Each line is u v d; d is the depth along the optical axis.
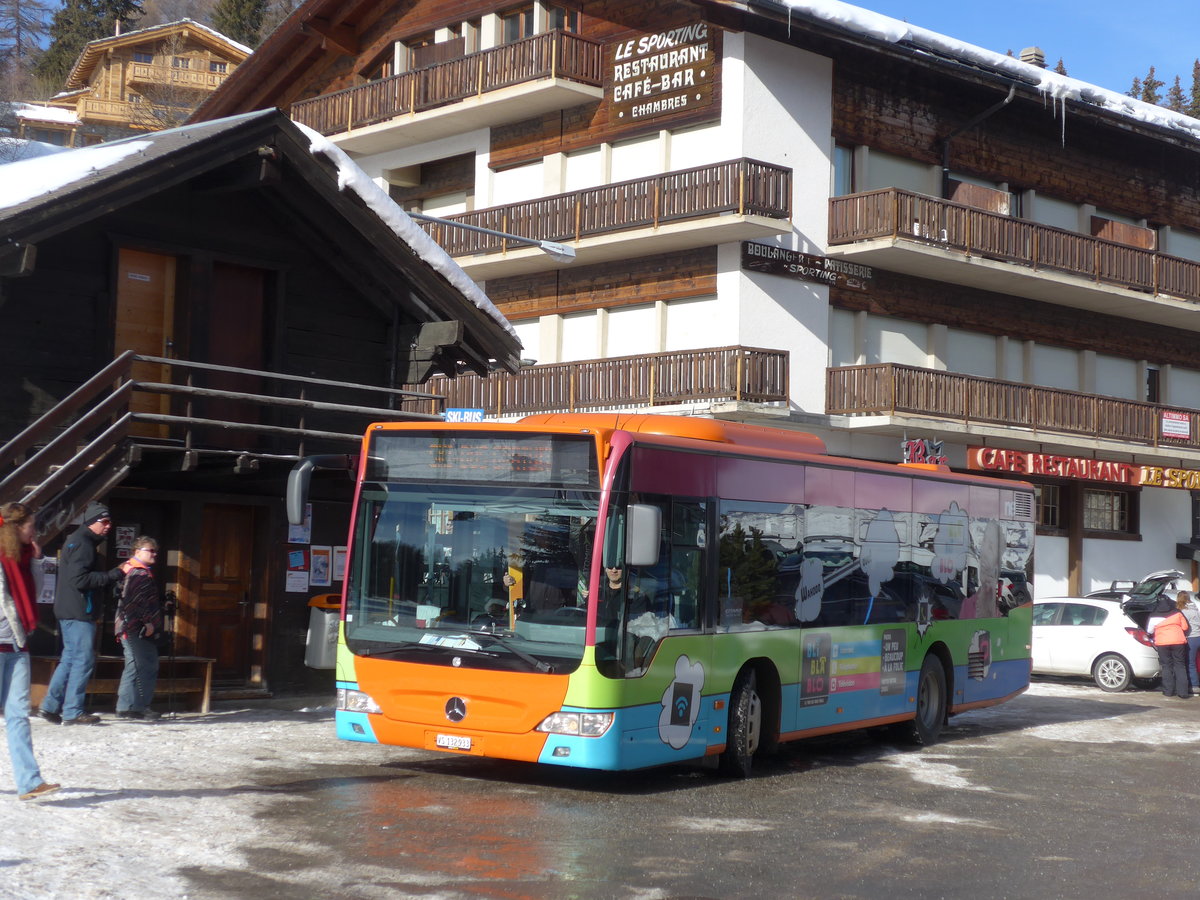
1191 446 36.59
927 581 16.30
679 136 30.06
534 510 11.34
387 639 11.60
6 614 9.33
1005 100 32.53
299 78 40.25
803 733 13.66
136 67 68.25
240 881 7.72
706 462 12.36
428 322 18.73
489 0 33.94
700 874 8.49
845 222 29.92
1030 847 9.92
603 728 10.89
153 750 12.24
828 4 29.14
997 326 33.88
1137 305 35.75
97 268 16.02
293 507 12.02
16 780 9.46
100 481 13.95
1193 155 39.25
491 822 9.85
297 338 18.00
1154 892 8.64
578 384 30.67
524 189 33.56
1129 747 16.41
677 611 11.86
